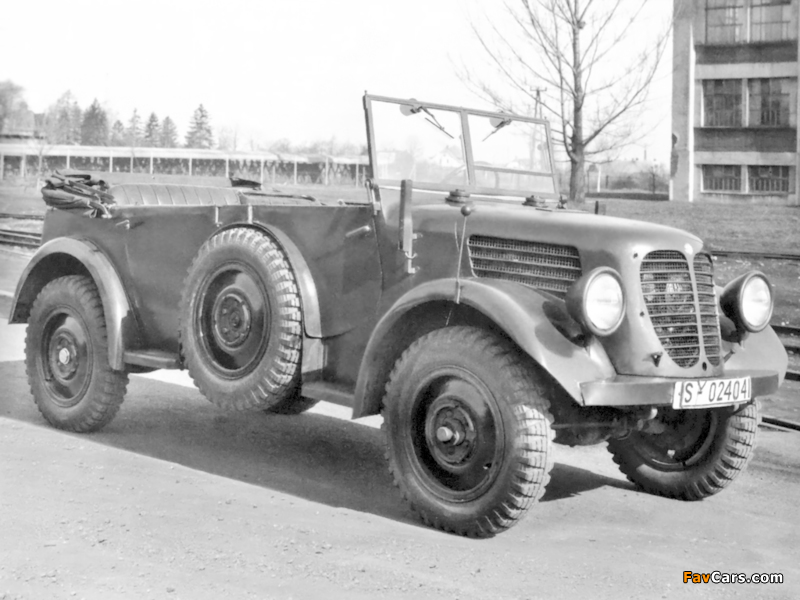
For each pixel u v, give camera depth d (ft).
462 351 13.92
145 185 20.79
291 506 14.85
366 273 15.84
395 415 14.65
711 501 17.21
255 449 19.35
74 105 105.81
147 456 17.94
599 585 11.87
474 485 13.93
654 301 14.48
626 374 14.10
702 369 14.73
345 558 12.27
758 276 16.16
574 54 44.88
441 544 13.30
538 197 18.25
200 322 16.92
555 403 14.67
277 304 15.93
